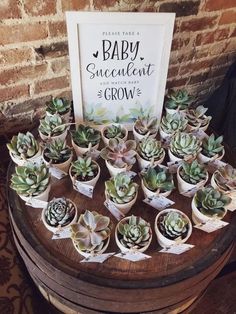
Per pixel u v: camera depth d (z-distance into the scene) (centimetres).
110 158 55
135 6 64
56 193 56
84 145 58
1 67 63
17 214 52
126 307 49
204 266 49
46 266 48
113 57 57
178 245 48
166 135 61
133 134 64
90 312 52
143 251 48
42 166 51
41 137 61
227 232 53
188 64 81
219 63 86
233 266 82
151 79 61
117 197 50
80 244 46
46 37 62
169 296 48
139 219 48
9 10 56
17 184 50
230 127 81
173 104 65
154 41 56
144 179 53
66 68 69
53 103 63
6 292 57
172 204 54
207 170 60
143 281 47
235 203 54
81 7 60
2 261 60
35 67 66
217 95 82
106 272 47
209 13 72
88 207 54
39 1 57
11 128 75
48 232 51
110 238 50
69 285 47
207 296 77
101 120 65
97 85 60
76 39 54
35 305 59
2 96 68
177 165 58
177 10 68
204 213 50
